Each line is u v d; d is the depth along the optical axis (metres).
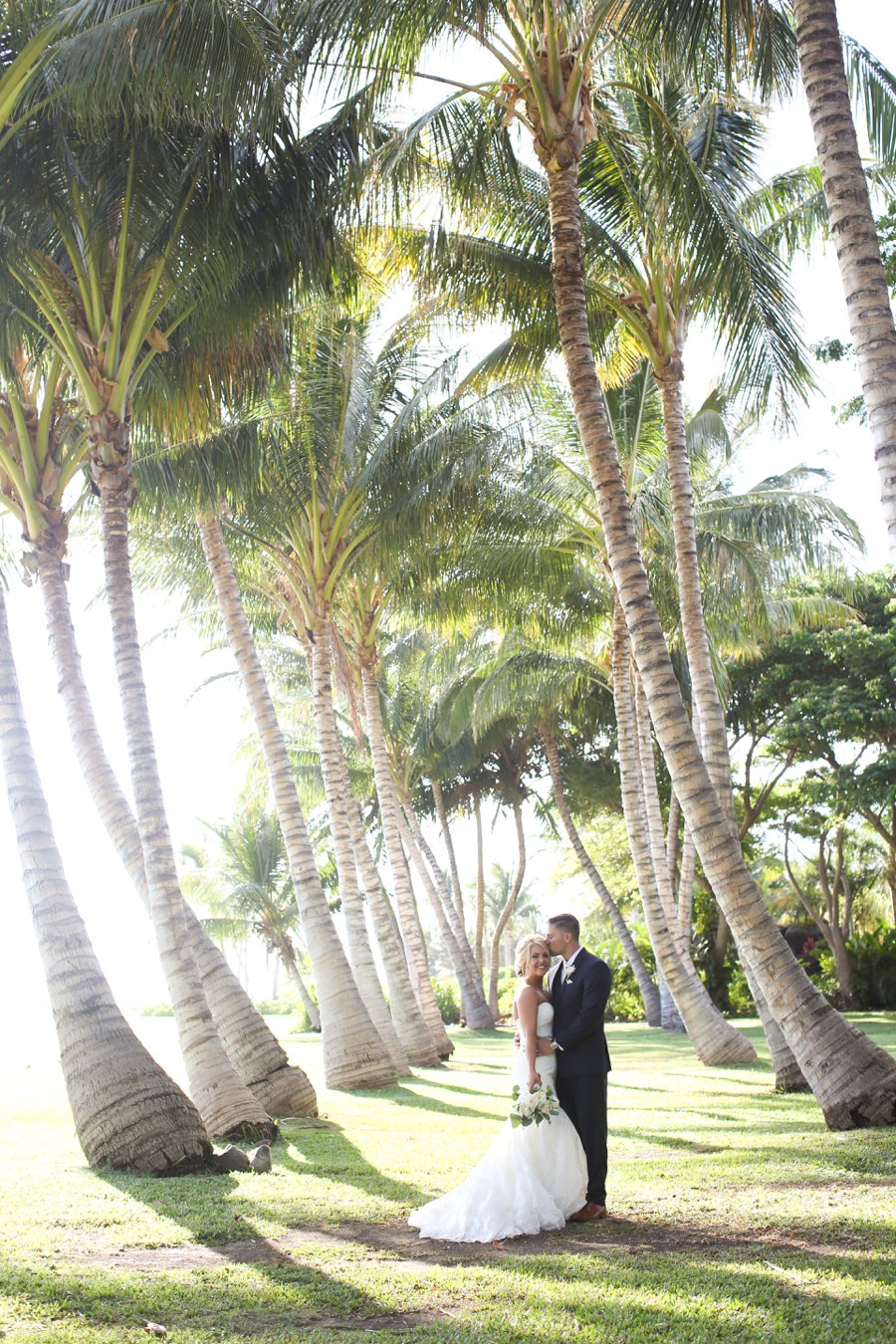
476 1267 5.95
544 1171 6.84
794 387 12.61
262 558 20.72
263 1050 13.23
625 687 22.22
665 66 12.84
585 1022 6.97
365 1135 11.46
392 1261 6.21
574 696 34.59
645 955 40.16
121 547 11.66
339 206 12.14
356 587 24.20
